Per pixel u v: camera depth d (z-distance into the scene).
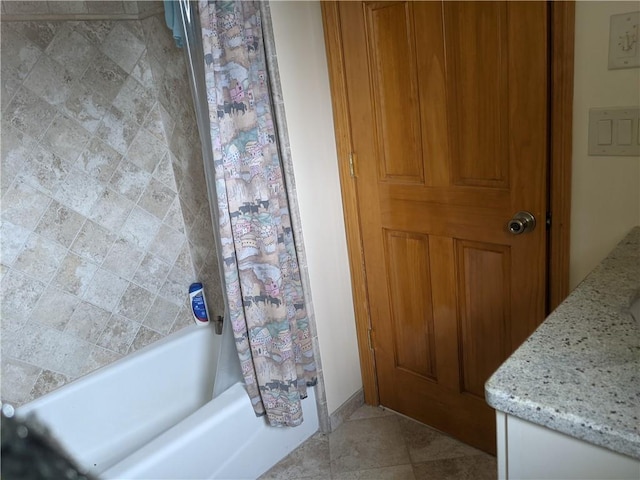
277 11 1.69
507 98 1.49
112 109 2.01
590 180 1.38
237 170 1.63
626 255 1.24
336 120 1.91
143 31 2.07
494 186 1.60
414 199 1.81
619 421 0.71
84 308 2.03
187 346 2.29
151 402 2.20
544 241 1.52
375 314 2.11
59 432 1.95
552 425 0.76
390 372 2.15
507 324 1.70
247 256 1.70
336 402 2.15
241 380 1.96
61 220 1.92
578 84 1.33
